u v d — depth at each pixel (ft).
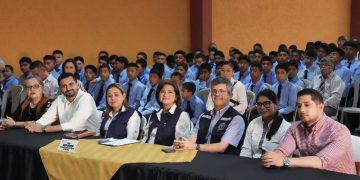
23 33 27.45
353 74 23.32
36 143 9.87
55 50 27.45
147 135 10.97
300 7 40.29
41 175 9.32
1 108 18.70
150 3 32.78
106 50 30.78
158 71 19.72
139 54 29.84
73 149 9.00
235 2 36.52
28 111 13.15
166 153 8.76
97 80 22.15
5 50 26.86
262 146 9.68
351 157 8.20
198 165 7.82
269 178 6.97
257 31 37.81
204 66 21.29
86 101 12.11
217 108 10.39
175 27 34.17
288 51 26.53
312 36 41.16
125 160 8.23
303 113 8.13
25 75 23.54
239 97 15.72
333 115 17.78
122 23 31.45
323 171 7.33
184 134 10.64
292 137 8.55
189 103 16.79
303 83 20.65
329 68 18.34
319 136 8.21
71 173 8.79
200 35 34.35
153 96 19.63
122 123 11.16
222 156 8.50
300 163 7.58
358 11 42.91
